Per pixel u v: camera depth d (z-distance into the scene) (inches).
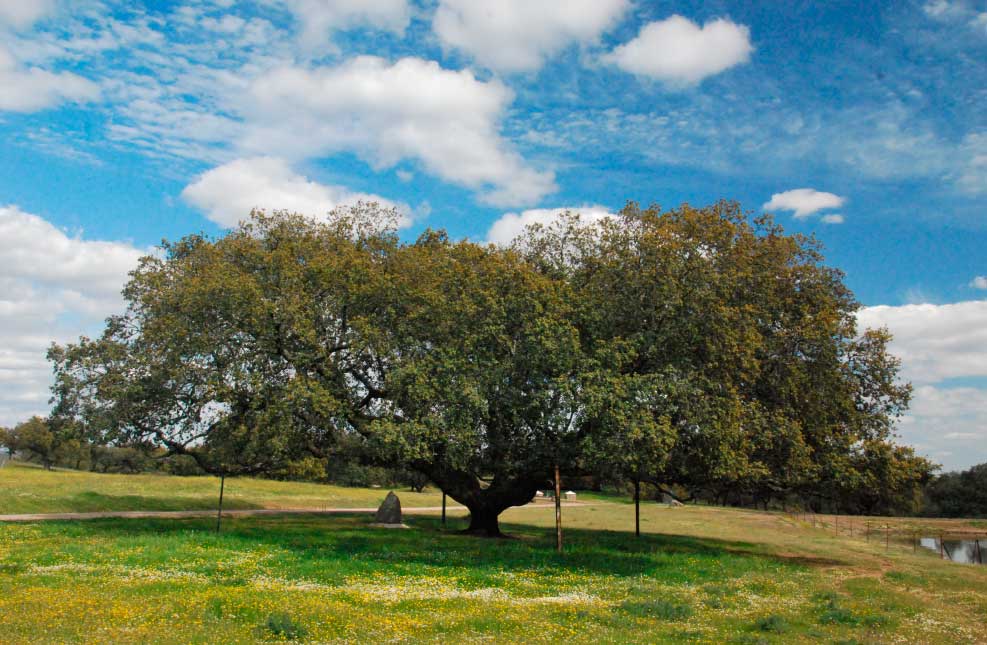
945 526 2468.0
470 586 746.2
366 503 2278.5
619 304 1101.1
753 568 1024.2
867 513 3540.8
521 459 1160.8
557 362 1011.3
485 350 1095.0
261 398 1160.8
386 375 1184.2
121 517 1444.4
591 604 661.3
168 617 521.3
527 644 485.4
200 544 978.7
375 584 723.4
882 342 1259.8
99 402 1251.8
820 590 820.0
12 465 3654.0
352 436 1312.7
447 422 1067.9
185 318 1192.2
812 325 1144.2
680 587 808.9
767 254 1184.2
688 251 1100.5
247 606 562.9
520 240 1317.7
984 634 592.4
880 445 1181.1
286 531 1230.9
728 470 1018.7
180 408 1262.3
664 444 981.2
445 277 1197.1
